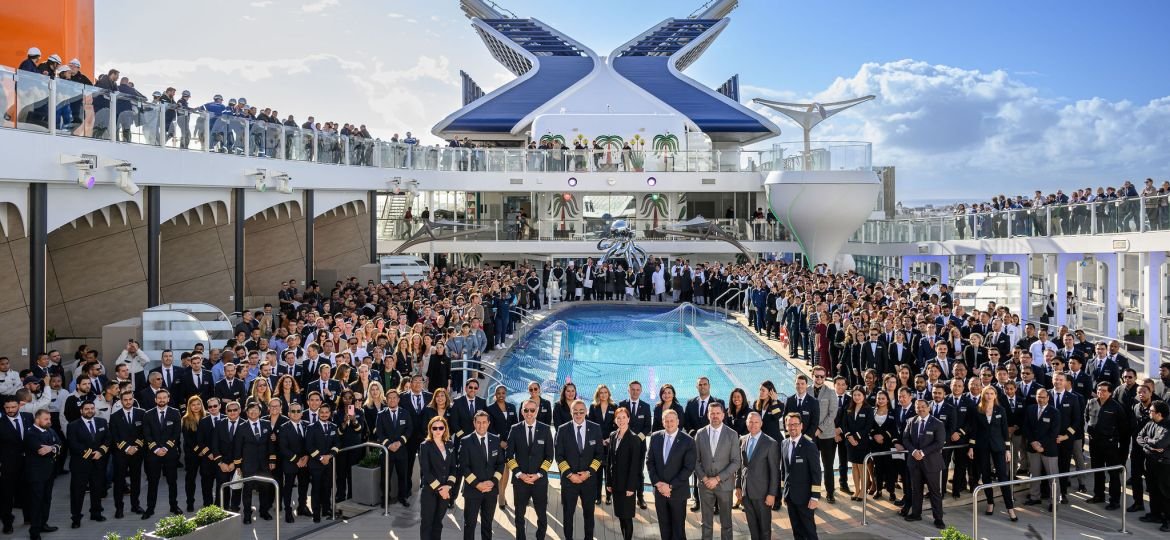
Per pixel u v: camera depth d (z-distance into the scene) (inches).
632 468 394.3
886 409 458.6
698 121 1843.0
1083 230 875.4
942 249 1197.1
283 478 438.0
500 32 2191.2
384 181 1217.4
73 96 584.7
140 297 767.1
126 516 440.8
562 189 1459.2
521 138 1962.4
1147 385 452.1
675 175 1467.8
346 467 470.9
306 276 1033.5
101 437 426.9
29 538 408.5
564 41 2257.6
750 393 703.7
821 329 734.5
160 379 500.1
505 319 932.6
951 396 461.7
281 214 1082.7
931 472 422.6
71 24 796.0
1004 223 1034.1
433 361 604.4
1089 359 590.6
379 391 482.0
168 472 441.1
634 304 1256.2
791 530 426.0
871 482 474.0
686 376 775.7
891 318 655.8
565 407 458.9
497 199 1551.4
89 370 507.5
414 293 908.0
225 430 434.3
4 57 751.1
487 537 391.5
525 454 391.5
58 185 596.7
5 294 585.6
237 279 858.1
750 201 1553.9
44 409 414.0
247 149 848.3
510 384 753.0
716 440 379.6
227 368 505.4
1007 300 1015.0
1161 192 813.9
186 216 817.5
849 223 1333.7
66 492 484.1
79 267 764.0
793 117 1350.9
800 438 389.4
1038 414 456.1
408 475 465.4
